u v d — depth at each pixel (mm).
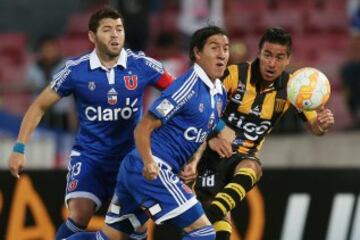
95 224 32219
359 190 32344
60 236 25844
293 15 57812
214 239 23781
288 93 24844
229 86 25500
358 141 41875
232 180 25297
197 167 26359
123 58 25156
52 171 32906
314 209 32438
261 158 41594
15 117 43281
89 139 25625
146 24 49156
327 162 41750
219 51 23500
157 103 23047
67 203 25906
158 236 32250
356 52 52500
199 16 46781
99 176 25734
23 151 25219
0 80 54625
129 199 24484
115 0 49375
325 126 25078
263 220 32375
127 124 25531
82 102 25375
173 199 23469
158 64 25547
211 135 25625
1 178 33031
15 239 32812
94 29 24828
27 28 63312
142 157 23000
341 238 32375
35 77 47125
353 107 46656
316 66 51469
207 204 26281
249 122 25766
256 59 25609
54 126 42656
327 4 58156
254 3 58625
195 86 23422
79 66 25094
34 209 32844
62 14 63625
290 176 32500
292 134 42469
